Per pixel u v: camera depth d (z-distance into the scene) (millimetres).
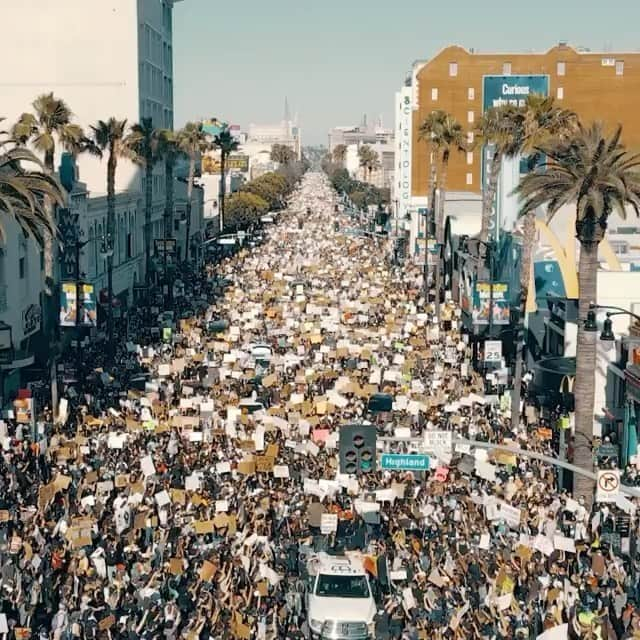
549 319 64688
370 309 85188
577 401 40375
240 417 44781
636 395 46719
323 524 33031
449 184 156250
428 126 103438
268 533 33188
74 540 30500
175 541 31703
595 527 34438
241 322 76500
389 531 33688
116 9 116562
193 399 48875
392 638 27094
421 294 99312
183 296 95188
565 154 42156
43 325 68688
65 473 38219
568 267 67750
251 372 57906
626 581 29547
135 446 42312
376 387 51625
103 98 117625
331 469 39500
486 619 25750
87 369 62656
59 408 49312
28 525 32344
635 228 84000
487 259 76000
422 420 46719
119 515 33250
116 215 102562
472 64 154125
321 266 125438
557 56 152500
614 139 41281
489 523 33656
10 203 45531
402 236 156750
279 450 40969
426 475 39406
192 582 28859
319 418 46531
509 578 27469
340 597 28078
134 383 57125
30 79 117188
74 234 74938
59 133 66562
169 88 144375
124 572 28797
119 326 80250
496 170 77000
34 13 116500
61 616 24797
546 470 41938
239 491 36750
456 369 61375
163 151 102062
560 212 77625
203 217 168375
